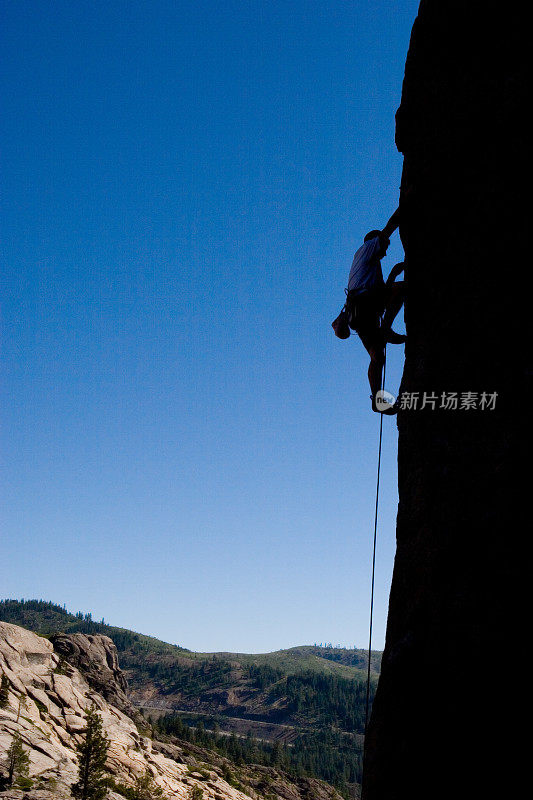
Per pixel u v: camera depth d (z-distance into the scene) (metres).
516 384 3.91
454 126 4.95
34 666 109.06
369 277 6.41
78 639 152.12
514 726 3.26
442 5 5.36
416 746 3.64
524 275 4.09
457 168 4.84
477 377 4.18
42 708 98.00
